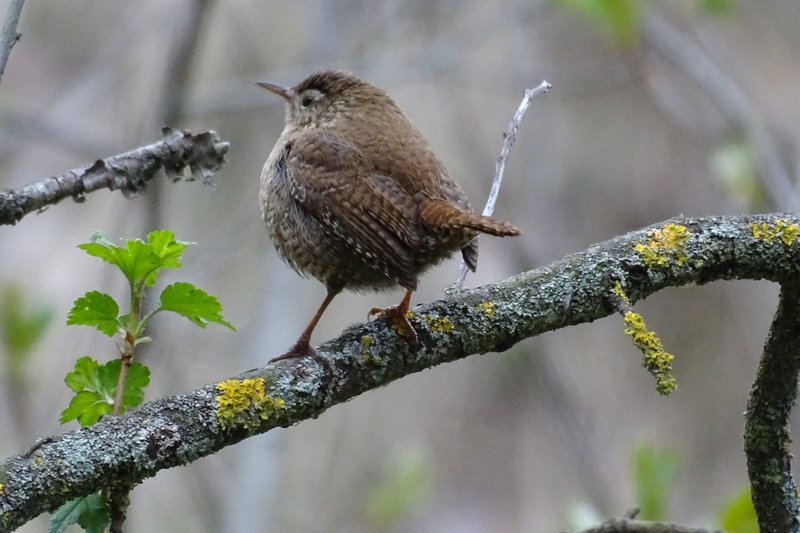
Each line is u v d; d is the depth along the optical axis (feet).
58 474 15.74
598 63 45.91
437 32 46.06
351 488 41.06
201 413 17.11
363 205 23.62
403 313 19.79
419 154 24.77
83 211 45.65
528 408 46.39
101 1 48.47
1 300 31.83
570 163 47.29
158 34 44.29
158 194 30.60
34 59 47.44
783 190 35.32
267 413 17.76
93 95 42.42
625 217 46.98
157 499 39.09
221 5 46.91
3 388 33.86
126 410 17.53
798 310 20.04
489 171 44.62
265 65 47.06
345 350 19.16
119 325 17.25
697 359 45.80
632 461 28.50
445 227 22.21
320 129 25.81
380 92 27.12
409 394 45.93
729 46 48.29
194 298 17.25
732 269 20.61
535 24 47.70
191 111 38.27
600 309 20.31
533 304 20.15
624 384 45.78
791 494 20.62
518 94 44.96
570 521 25.00
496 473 45.65
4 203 18.56
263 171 26.12
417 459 36.76
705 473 43.01
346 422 43.29
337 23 43.29
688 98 45.21
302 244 24.93
